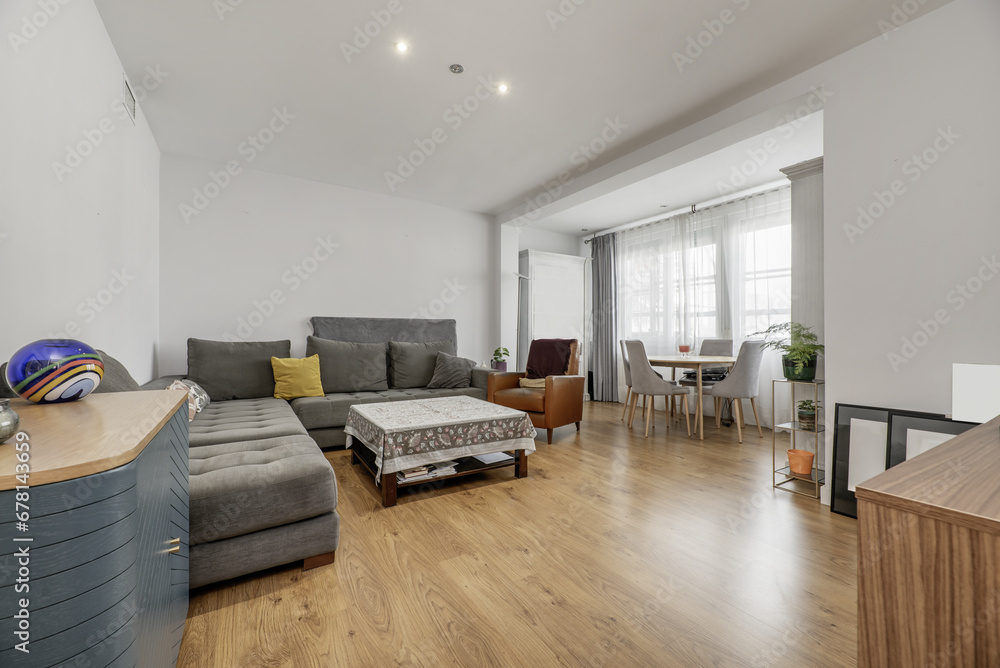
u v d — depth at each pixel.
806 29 2.18
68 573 0.62
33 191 1.46
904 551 0.56
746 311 4.81
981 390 1.33
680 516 2.25
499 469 3.09
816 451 2.53
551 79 2.62
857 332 2.30
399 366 4.48
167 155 3.62
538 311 6.04
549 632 1.37
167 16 2.07
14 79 1.33
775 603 1.52
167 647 1.00
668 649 1.29
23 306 1.40
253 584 1.62
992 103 1.89
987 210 1.91
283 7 2.02
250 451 1.97
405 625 1.40
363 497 2.52
